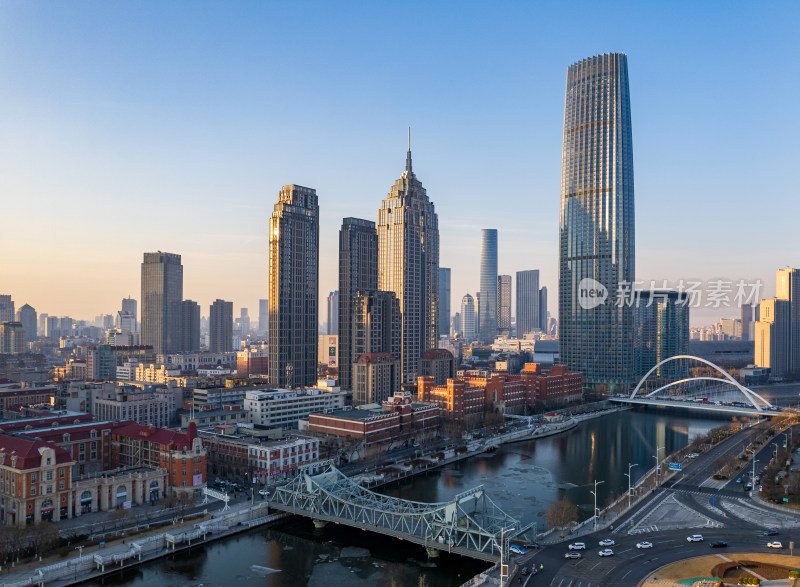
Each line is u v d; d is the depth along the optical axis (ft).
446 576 629.92
